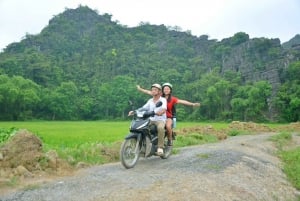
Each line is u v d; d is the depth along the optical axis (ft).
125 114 368.48
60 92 342.64
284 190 29.99
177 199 20.83
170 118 34.06
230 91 343.05
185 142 51.42
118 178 25.30
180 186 23.24
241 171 30.83
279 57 408.67
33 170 26.68
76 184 23.65
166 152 34.19
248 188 26.61
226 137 67.56
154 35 558.15
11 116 299.79
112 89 363.56
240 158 36.17
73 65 443.32
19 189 22.47
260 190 27.35
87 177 25.80
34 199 20.33
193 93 382.22
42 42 492.54
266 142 58.29
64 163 29.01
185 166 30.04
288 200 27.94
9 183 23.41
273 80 369.91
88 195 21.02
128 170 28.43
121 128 111.96
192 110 347.15
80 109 349.61
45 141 54.75
